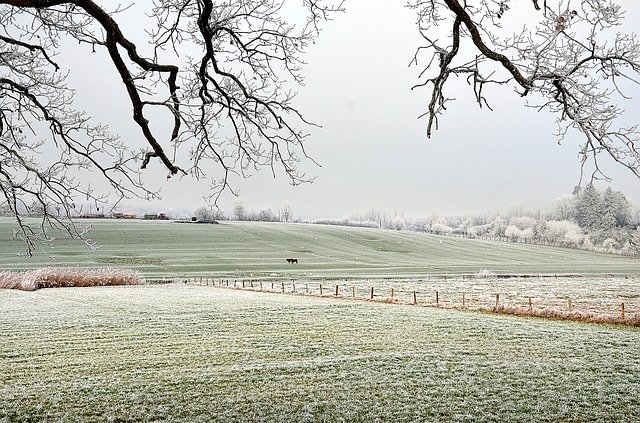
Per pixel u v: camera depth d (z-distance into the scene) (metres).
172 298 42.62
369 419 14.52
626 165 6.68
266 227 142.75
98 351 23.22
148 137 8.17
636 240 154.75
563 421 14.45
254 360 21.38
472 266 100.44
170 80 8.26
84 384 17.88
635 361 21.17
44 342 25.09
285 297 44.69
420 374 19.08
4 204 10.38
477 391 17.05
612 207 176.00
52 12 9.05
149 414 14.89
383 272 83.75
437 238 149.75
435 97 7.30
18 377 18.95
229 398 16.31
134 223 135.12
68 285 55.00
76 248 99.31
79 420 14.48
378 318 31.75
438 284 65.00
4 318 32.00
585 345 24.17
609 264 116.88
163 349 23.56
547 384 17.83
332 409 15.30
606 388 17.36
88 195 10.34
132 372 19.55
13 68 10.04
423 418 14.61
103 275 57.78
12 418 14.58
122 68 7.74
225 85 9.62
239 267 86.62
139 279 58.78
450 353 22.50
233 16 8.90
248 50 9.41
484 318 32.06
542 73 6.78
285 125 9.41
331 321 30.69
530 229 190.12
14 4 6.54
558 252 145.88
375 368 19.97
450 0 6.61
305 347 23.75
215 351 23.08
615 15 6.62
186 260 92.81
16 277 51.69
